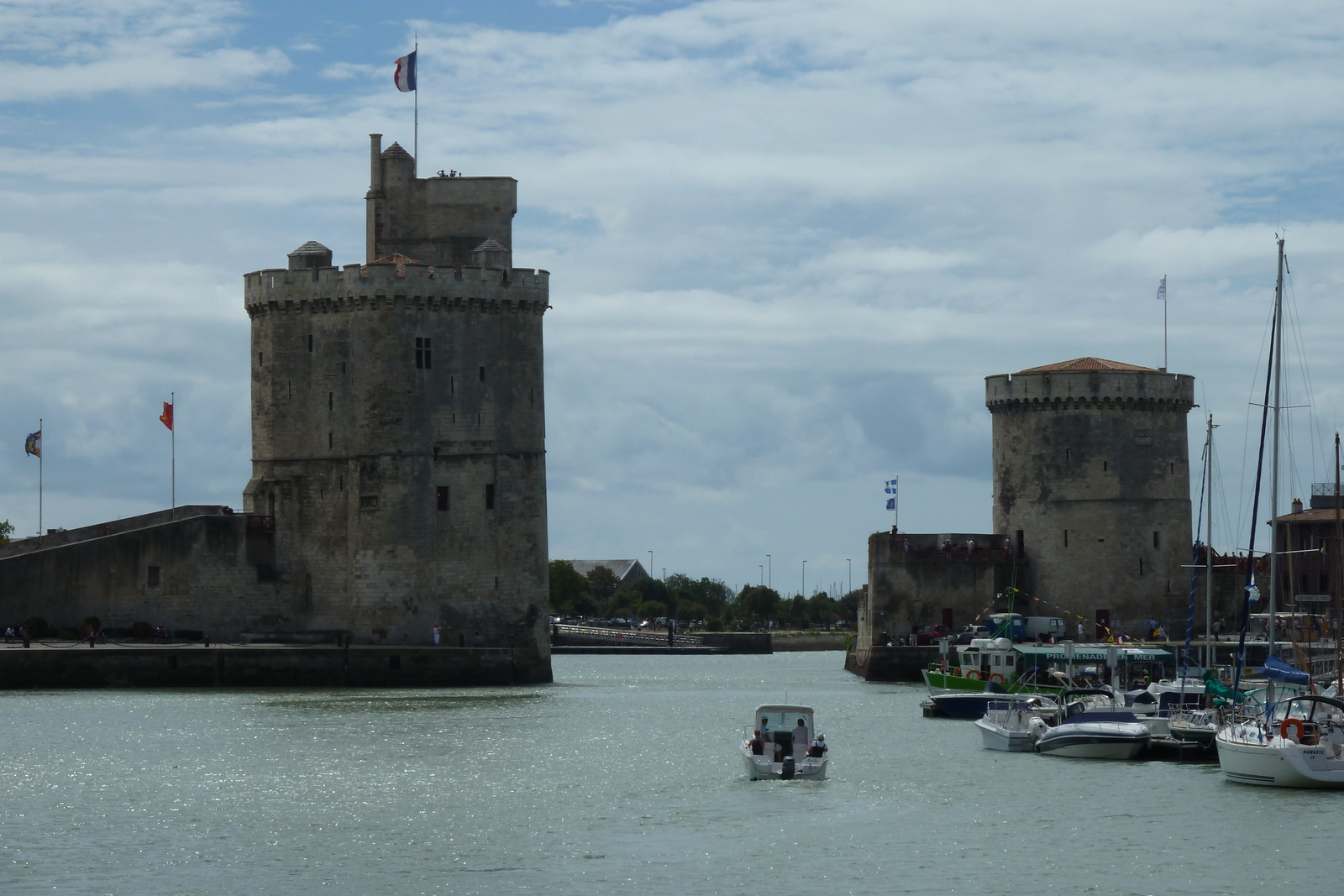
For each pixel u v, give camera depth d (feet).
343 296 505.66
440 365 507.30
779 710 324.60
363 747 351.87
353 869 244.01
